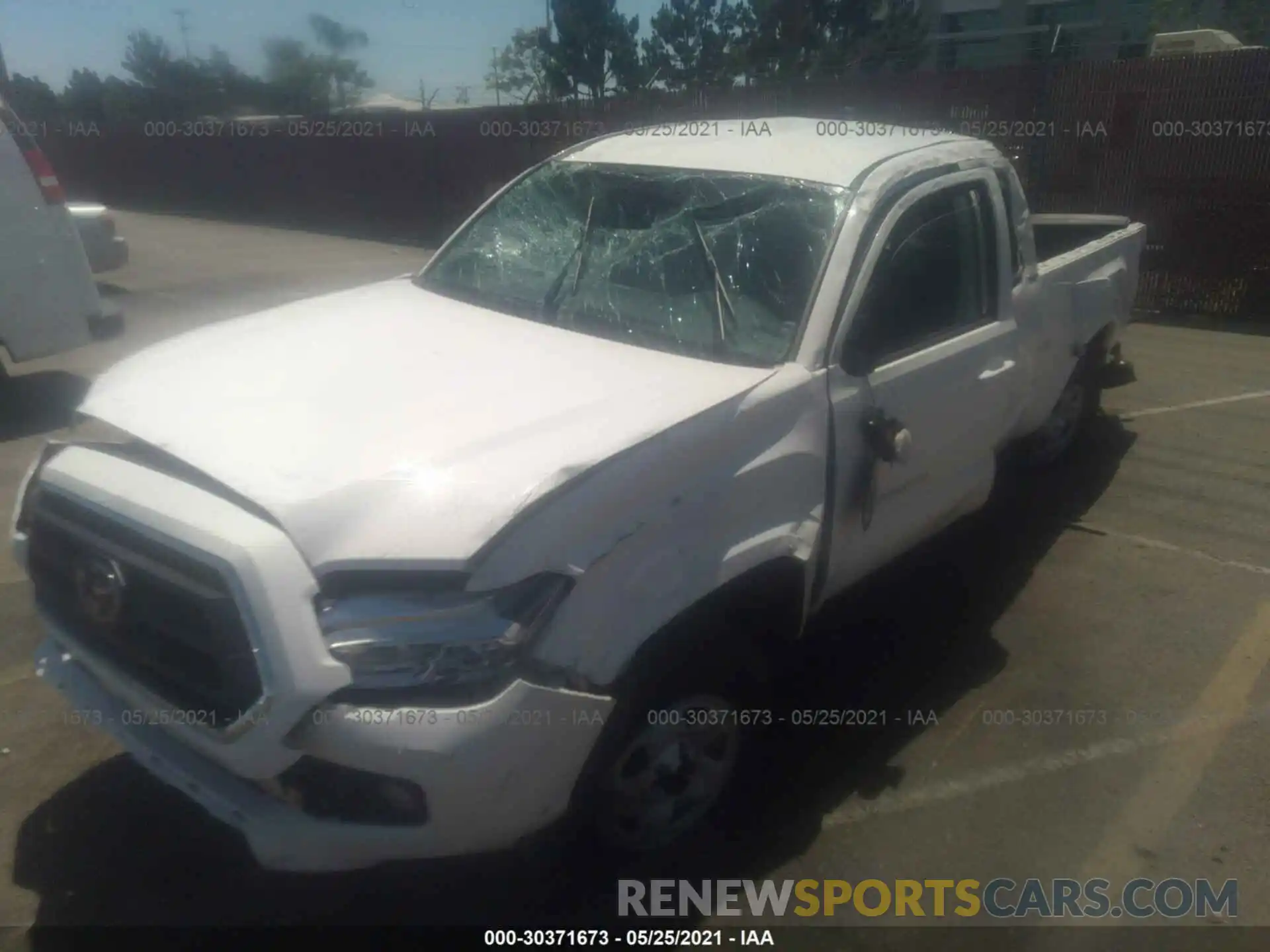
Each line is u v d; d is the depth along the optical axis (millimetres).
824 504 3240
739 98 13547
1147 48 19250
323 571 2373
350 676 2326
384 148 18375
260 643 2303
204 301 11344
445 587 2406
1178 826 3367
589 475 2588
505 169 16359
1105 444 6609
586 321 3617
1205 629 4516
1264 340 9398
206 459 2602
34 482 2943
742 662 3061
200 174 22859
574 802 2695
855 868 3186
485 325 3582
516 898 3033
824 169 3711
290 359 3217
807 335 3244
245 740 2361
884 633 4441
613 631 2584
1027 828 3355
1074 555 5152
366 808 2475
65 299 7141
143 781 3461
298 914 2965
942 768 3631
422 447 2633
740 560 2893
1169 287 10641
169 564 2496
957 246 3969
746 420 2971
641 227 3814
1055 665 4242
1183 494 5855
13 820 3271
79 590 2764
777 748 3598
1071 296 5199
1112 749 3734
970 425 4000
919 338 3705
